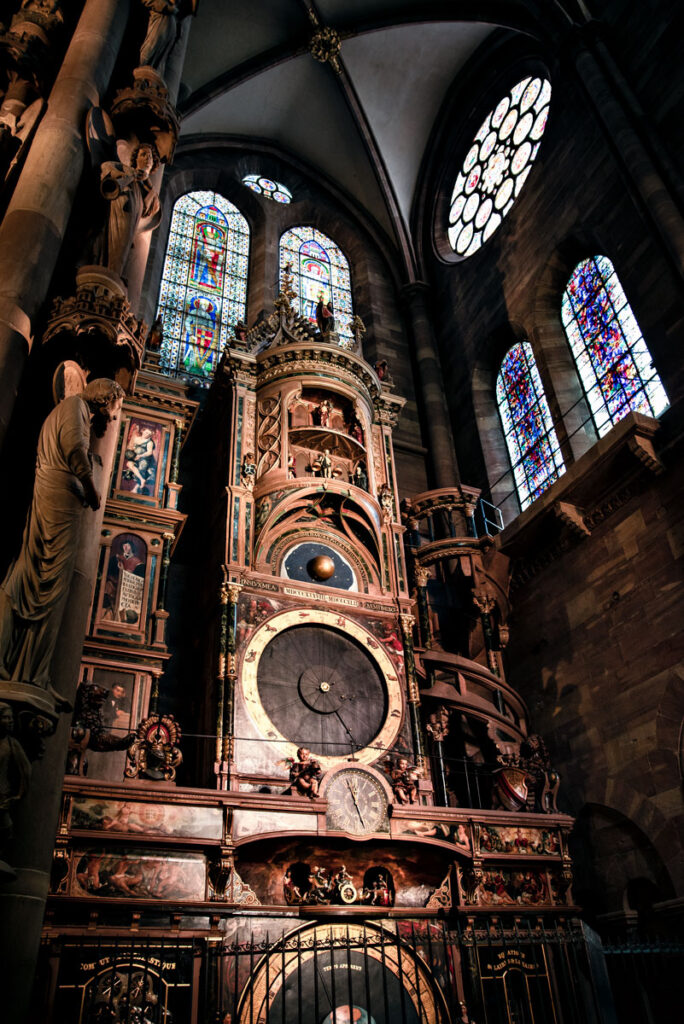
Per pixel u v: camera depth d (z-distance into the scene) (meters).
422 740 14.37
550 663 16.81
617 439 14.94
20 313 8.17
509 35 23.70
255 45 23.92
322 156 26.97
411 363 24.12
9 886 6.29
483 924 12.38
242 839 11.16
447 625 18.27
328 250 26.38
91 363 9.10
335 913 11.30
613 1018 10.44
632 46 17.59
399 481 21.05
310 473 16.81
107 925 10.12
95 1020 9.41
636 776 14.19
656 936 13.50
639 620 14.81
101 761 11.97
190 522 16.98
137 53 12.59
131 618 13.55
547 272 19.86
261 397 17.20
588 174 18.83
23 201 9.01
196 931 10.48
